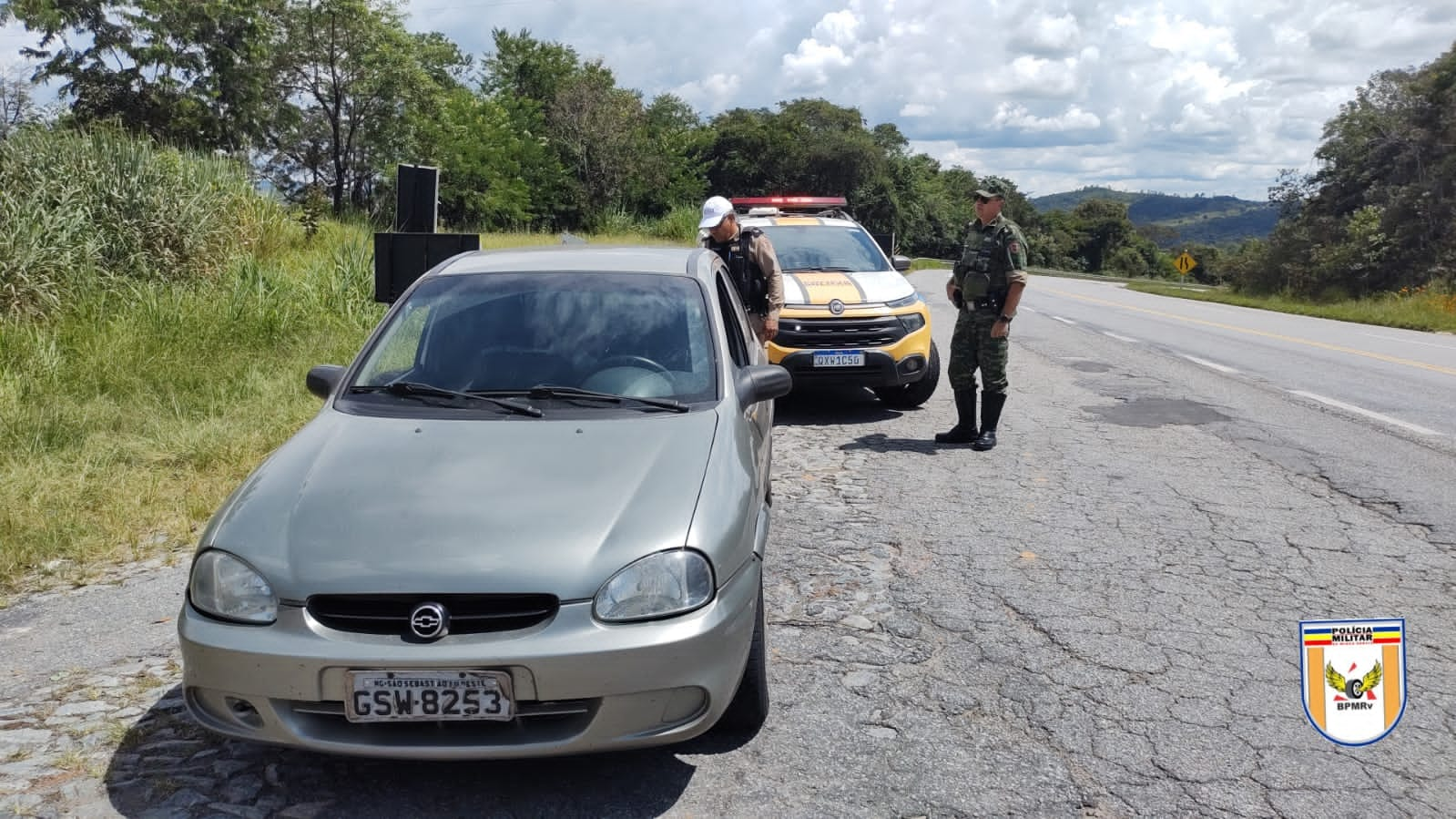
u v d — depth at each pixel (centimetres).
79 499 571
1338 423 854
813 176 8888
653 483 320
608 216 5038
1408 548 525
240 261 1203
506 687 277
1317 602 452
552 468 328
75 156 1170
